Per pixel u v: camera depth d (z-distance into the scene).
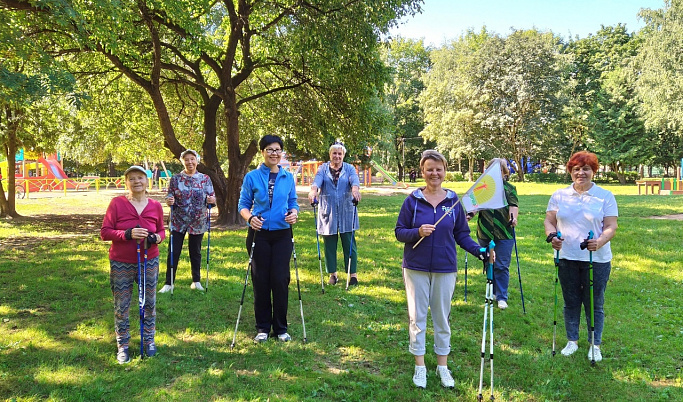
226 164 32.84
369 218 14.98
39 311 5.56
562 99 37.22
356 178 6.92
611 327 5.25
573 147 44.72
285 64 15.05
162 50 14.25
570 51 47.88
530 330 5.17
